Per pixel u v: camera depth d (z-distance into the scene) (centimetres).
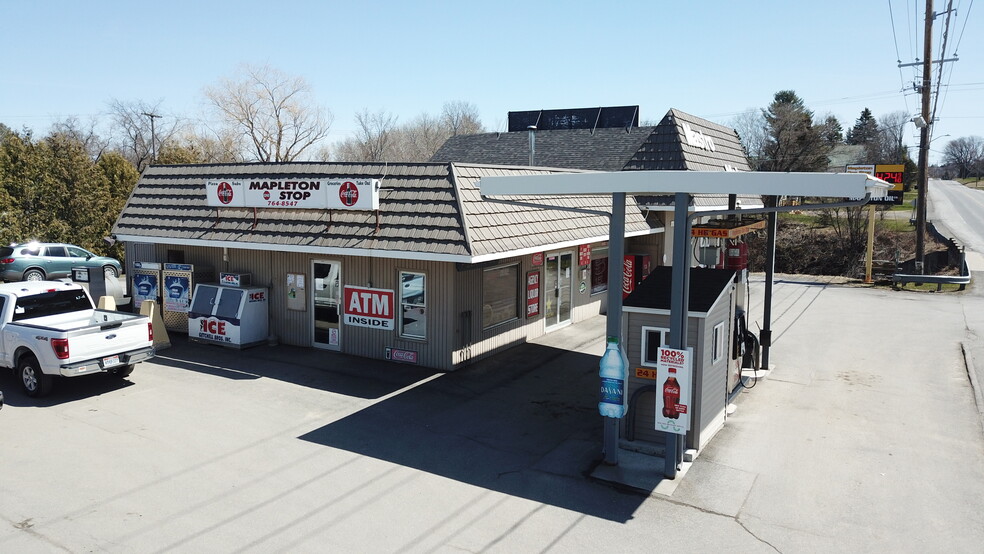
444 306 1363
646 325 957
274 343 1578
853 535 739
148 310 1512
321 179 1402
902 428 1068
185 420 1083
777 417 1120
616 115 3503
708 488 854
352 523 759
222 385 1270
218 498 816
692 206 1823
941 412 1146
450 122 8669
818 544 721
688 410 848
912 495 835
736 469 912
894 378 1353
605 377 900
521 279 1594
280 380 1305
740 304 1236
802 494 838
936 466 923
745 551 706
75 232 2905
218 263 1680
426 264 1372
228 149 5575
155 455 943
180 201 1662
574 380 1333
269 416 1106
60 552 695
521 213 1439
